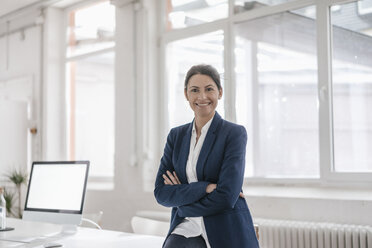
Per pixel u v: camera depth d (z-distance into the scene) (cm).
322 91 340
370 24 326
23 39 586
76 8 544
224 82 405
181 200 200
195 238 197
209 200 192
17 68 596
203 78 203
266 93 381
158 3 462
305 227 309
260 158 384
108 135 507
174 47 451
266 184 377
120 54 465
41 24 558
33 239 260
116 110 466
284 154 370
